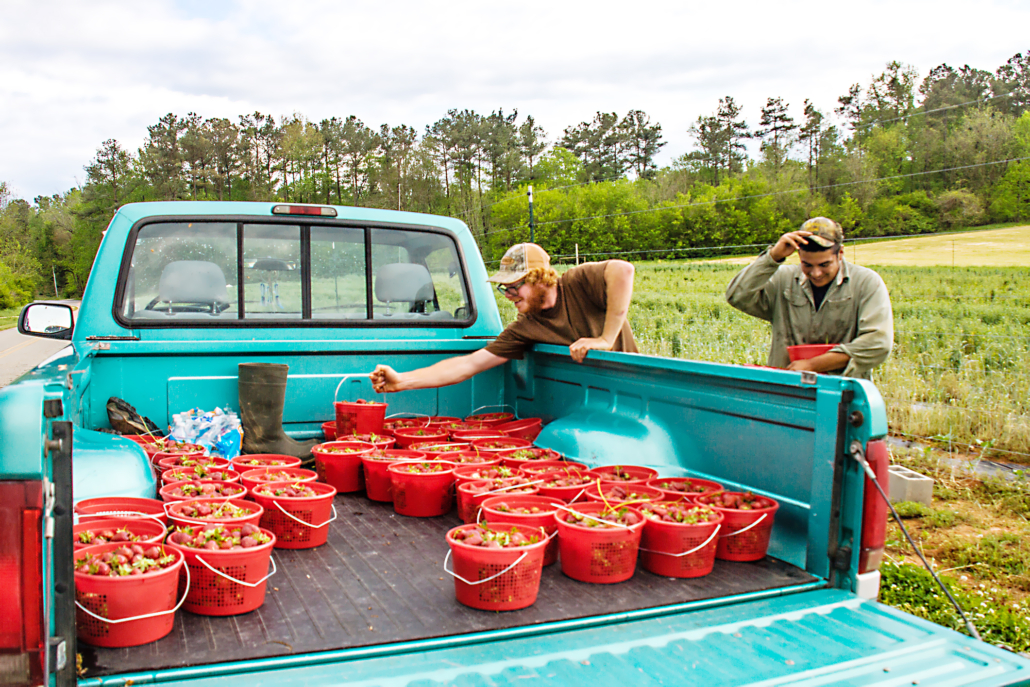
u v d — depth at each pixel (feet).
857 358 12.02
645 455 10.00
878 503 6.90
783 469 7.86
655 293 75.41
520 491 9.50
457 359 13.19
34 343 90.53
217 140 312.71
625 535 7.29
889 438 26.96
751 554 7.90
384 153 310.04
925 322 45.27
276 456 11.28
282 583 7.32
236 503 8.87
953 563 15.48
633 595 6.98
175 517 7.80
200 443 11.49
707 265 103.09
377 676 5.15
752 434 8.32
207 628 6.07
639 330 49.62
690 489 8.90
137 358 11.63
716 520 7.54
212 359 12.03
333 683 5.03
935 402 29.78
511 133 298.97
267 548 6.51
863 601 6.82
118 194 306.14
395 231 13.87
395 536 9.12
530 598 6.67
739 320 51.67
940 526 17.94
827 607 6.65
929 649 5.81
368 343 13.03
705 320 52.85
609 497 8.67
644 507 8.19
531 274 12.37
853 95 243.40
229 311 12.70
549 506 8.63
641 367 10.34
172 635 5.90
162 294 12.30
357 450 11.57
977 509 19.45
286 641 5.78
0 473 4.28
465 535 7.10
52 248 329.11
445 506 10.22
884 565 14.33
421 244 14.24
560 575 7.70
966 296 58.23
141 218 12.12
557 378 12.84
